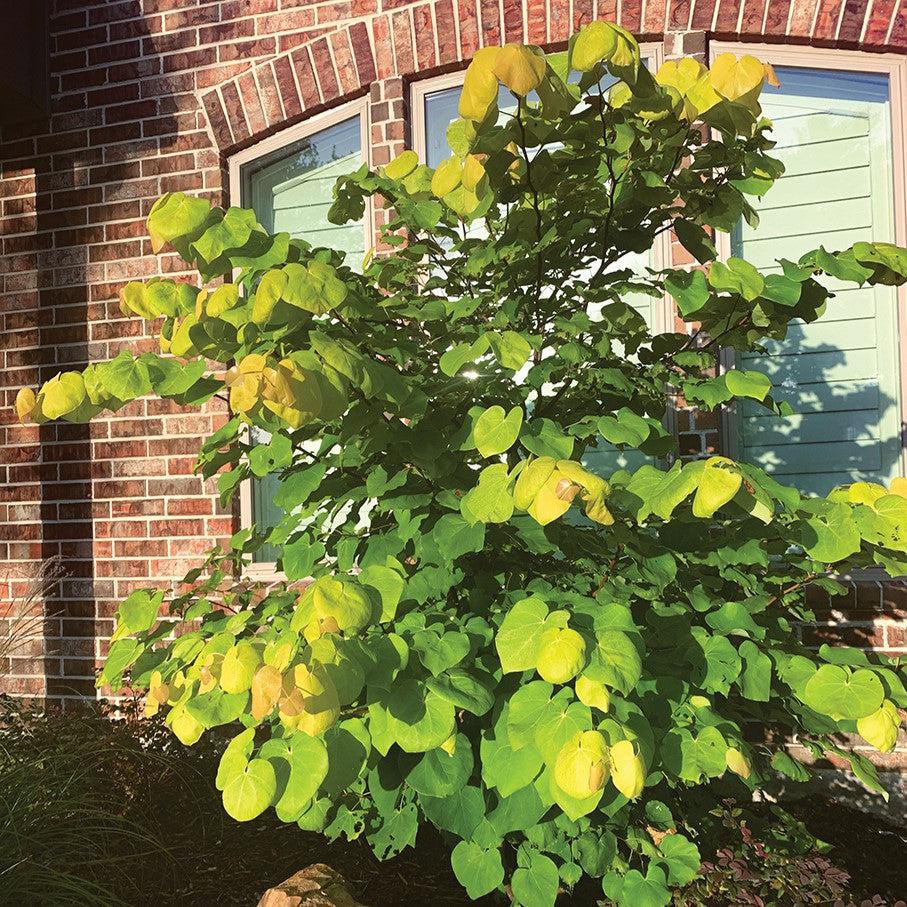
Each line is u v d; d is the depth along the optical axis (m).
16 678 4.42
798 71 3.77
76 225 4.45
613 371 1.82
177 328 1.58
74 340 4.45
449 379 1.88
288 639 1.33
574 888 2.34
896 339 3.71
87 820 2.86
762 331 1.93
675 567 1.67
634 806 1.87
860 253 1.58
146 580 4.27
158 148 4.33
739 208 1.94
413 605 1.65
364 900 2.55
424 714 1.28
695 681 1.64
